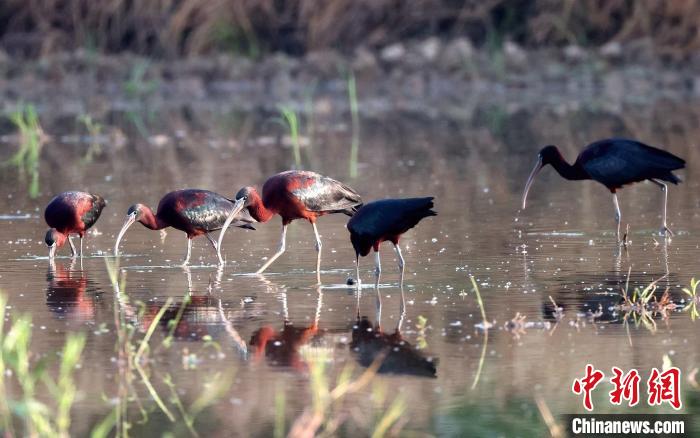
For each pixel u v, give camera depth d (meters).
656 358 10.76
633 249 15.50
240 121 31.36
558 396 9.97
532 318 12.09
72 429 9.39
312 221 15.34
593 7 38.25
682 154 23.28
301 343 11.38
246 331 11.81
